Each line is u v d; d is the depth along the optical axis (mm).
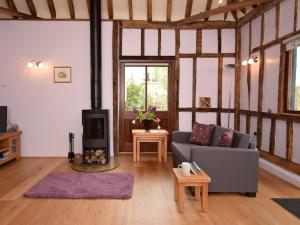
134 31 5840
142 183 3883
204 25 5840
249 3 4273
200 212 2912
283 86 4230
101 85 5434
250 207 3049
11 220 2697
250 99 5406
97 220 2707
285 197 3359
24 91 5520
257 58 5074
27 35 5457
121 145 6094
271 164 4523
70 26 5484
